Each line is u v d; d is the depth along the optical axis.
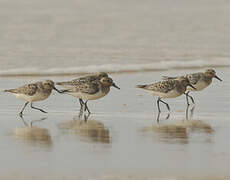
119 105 18.50
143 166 11.43
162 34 33.56
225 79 23.09
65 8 42.59
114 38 32.25
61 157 12.11
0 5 42.47
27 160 11.88
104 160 11.88
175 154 12.34
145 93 20.45
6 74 23.81
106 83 17.72
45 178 10.69
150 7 44.16
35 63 25.89
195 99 19.47
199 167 11.35
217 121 16.06
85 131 14.74
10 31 33.72
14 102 18.83
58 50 28.86
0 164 11.58
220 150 12.68
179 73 24.36
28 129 15.00
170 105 18.56
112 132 14.61
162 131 14.71
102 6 44.12
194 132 14.58
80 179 10.62
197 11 42.31
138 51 28.83
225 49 29.61
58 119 16.41
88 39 31.86
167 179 10.58
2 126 15.34
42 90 16.94
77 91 17.41
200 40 31.88
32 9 41.50
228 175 10.83
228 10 42.66
